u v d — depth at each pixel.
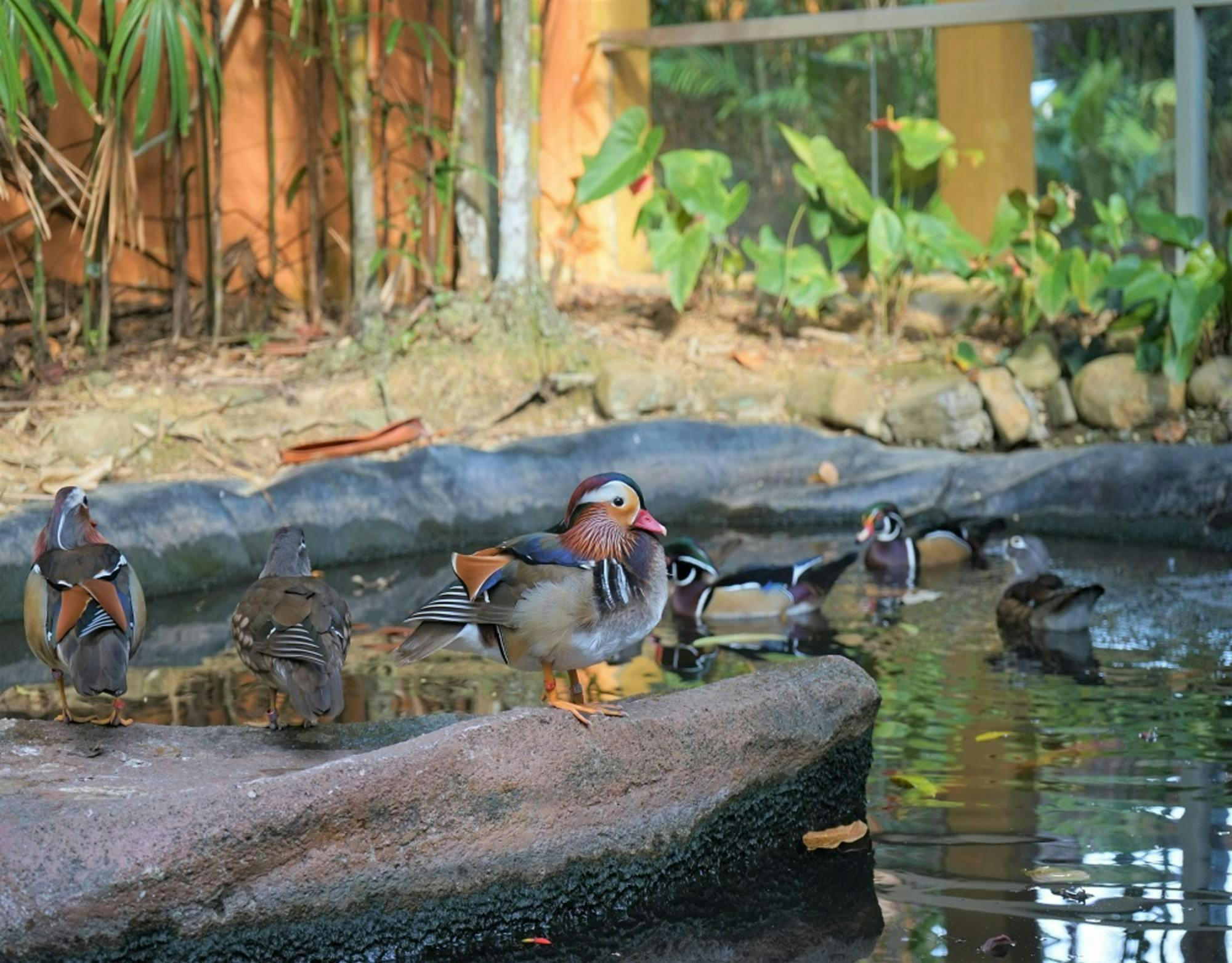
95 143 12.31
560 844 5.56
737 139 16.52
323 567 11.08
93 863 4.79
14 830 4.80
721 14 16.25
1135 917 5.39
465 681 8.26
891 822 6.32
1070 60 14.95
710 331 15.04
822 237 14.83
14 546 9.66
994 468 12.34
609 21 16.62
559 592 5.40
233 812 4.96
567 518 5.67
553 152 16.53
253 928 5.02
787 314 15.15
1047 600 9.20
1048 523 12.02
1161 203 14.73
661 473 12.55
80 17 13.15
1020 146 15.27
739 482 12.68
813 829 6.36
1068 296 13.41
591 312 15.54
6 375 12.34
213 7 12.68
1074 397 12.98
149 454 11.44
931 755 7.07
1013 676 8.30
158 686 8.16
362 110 13.52
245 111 14.44
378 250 14.20
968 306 15.00
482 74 14.38
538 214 14.18
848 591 10.48
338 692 5.44
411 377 13.23
